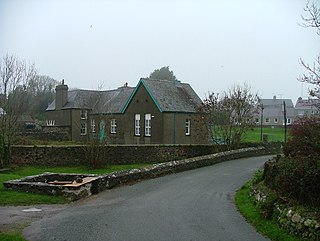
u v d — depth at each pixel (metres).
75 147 23.92
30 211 12.09
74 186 14.22
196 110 35.97
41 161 23.27
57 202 13.52
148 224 10.44
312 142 9.77
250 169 23.48
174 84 40.78
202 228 9.99
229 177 20.23
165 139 36.09
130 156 25.75
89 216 11.43
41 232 9.60
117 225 10.33
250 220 10.80
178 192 15.86
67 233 9.51
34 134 38.16
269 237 9.05
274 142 36.81
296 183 9.86
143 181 18.95
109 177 17.06
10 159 22.20
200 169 23.70
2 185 15.34
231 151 29.81
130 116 39.59
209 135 32.94
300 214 8.83
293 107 91.88
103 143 24.17
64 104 50.81
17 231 9.65
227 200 14.05
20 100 22.89
